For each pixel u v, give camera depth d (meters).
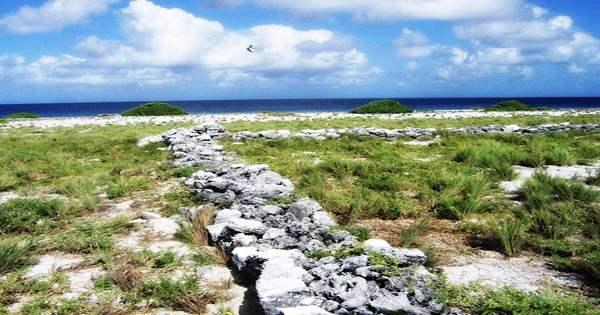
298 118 34.31
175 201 8.46
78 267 5.45
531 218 7.05
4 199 9.02
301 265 4.84
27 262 5.53
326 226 6.23
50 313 4.32
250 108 146.75
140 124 29.81
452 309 4.17
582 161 13.12
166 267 5.41
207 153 13.83
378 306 3.90
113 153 15.43
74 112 139.75
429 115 36.78
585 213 7.26
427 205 8.26
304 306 3.82
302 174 11.20
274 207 6.98
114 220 7.03
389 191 9.27
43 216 7.63
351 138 19.14
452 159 13.55
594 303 4.50
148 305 4.48
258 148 16.02
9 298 4.61
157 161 13.80
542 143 16.12
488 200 8.48
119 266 5.26
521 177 10.95
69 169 11.96
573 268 5.33
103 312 4.29
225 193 8.45
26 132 24.98
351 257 4.93
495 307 4.24
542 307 4.26
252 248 5.34
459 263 5.59
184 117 37.31
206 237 6.39
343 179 10.30
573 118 30.86
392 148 16.06
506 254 5.91
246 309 4.43
